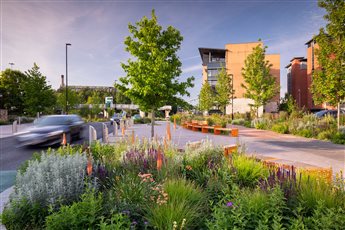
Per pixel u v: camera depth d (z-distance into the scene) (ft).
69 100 173.17
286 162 21.49
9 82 153.58
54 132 40.14
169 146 23.02
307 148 36.09
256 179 14.16
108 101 220.64
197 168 16.55
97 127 98.22
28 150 37.96
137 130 73.72
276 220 8.34
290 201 10.05
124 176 13.99
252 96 106.11
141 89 36.01
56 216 9.13
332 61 49.37
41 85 116.37
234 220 8.80
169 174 14.57
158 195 10.77
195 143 22.97
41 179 12.63
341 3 48.73
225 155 18.75
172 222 8.89
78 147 23.32
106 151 21.99
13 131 66.90
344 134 44.88
